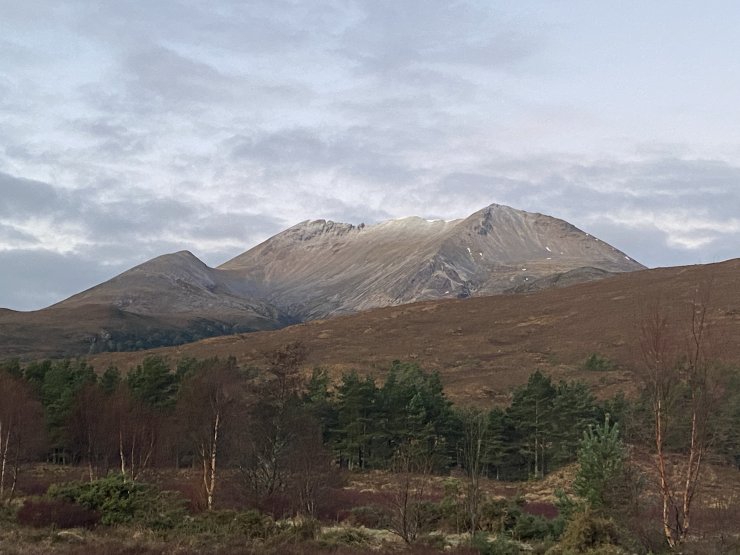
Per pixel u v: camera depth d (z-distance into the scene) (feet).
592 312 548.31
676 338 68.23
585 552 67.00
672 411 66.13
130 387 231.91
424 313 638.53
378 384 363.56
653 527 66.90
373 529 101.91
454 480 116.47
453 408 263.90
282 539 85.35
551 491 154.61
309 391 249.75
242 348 531.09
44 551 70.69
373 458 228.43
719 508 71.15
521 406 231.71
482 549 81.87
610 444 81.41
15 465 150.61
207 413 132.26
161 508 99.04
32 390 226.99
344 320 640.99
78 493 99.14
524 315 586.86
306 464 119.55
